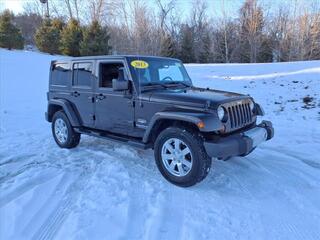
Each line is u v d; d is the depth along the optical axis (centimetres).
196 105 444
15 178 493
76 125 618
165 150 469
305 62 2055
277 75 1677
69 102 635
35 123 887
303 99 1152
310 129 777
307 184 459
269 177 484
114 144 667
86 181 475
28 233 347
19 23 5272
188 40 4859
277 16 4750
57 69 664
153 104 485
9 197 430
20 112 1029
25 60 2467
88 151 621
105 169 518
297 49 4353
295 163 542
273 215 377
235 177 485
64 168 529
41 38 3678
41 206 402
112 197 422
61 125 655
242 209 391
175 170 462
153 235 338
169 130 457
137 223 362
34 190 445
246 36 4675
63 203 409
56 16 5100
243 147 439
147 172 507
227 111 444
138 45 4381
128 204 403
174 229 350
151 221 364
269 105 1123
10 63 2231
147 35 4431
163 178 482
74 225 356
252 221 365
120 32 4581
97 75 568
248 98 507
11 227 359
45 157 591
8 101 1196
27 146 666
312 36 4334
